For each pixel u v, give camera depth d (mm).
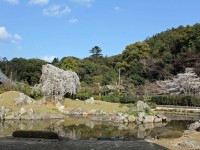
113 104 57250
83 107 54344
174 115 54625
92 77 91438
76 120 43938
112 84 83000
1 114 43031
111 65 111312
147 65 97250
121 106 55625
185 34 104625
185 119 48156
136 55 101625
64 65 95438
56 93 55719
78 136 28672
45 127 35062
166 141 21859
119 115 45719
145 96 69812
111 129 34844
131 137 28203
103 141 22062
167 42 111250
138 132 32500
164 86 80812
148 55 103438
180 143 20219
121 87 77625
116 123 41656
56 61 113625
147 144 20656
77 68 93688
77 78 61906
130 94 70125
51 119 44500
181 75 78062
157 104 69562
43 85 55938
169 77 91688
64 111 51812
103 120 44375
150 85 84250
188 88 75250
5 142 20672
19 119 43000
